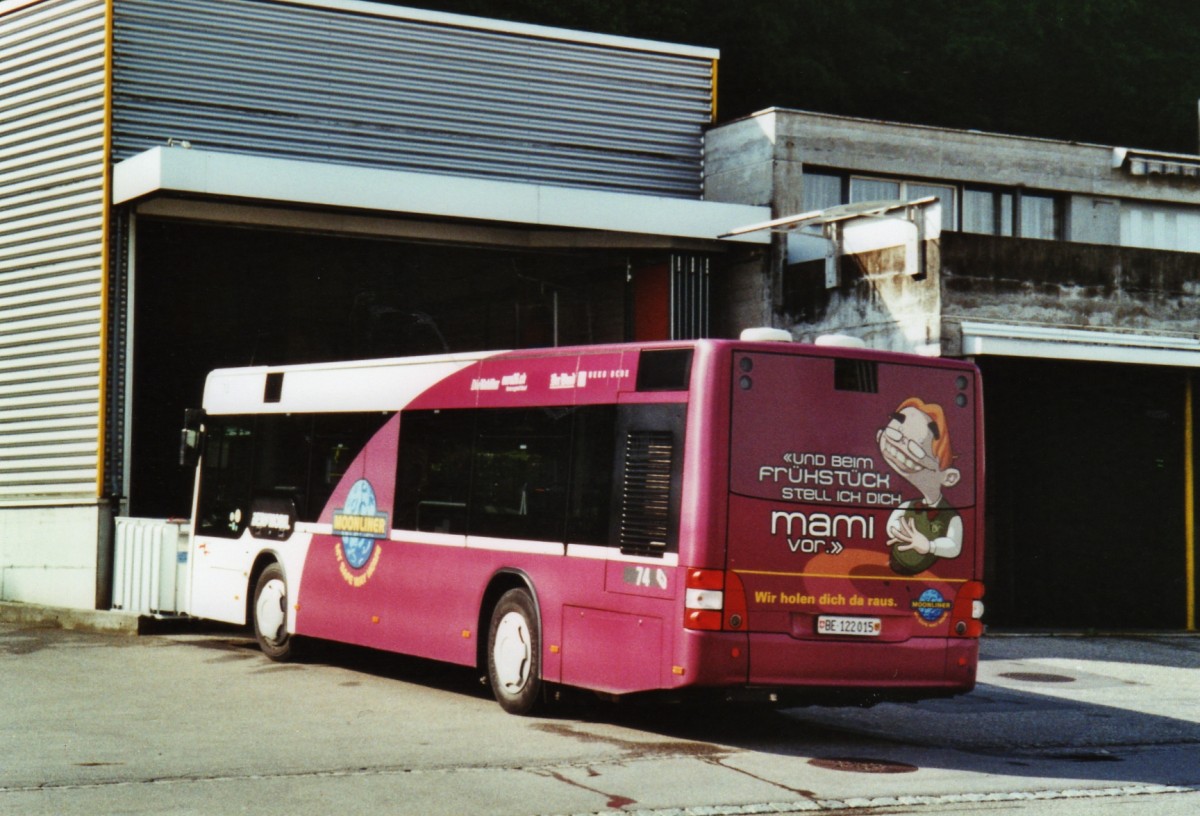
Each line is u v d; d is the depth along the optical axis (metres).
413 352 23.89
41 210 20.95
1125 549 20.56
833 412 10.48
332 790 8.55
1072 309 19.38
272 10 20.94
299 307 24.39
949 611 10.73
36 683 13.33
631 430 10.70
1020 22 40.12
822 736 11.20
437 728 10.90
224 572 15.98
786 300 21.47
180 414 24.73
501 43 22.28
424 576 12.73
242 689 13.00
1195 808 8.64
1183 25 41.31
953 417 10.93
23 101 21.31
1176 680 15.48
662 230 21.12
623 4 34.19
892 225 19.41
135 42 20.20
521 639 11.55
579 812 8.12
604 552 10.76
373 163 21.39
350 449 14.03
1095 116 40.75
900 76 39.53
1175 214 25.11
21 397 21.16
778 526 10.20
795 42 38.59
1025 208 23.97
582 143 22.72
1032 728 12.05
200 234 22.02
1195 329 20.23
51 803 8.10
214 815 7.84
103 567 19.66
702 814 8.16
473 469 12.33
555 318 23.12
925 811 8.42
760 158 22.19
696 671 9.92
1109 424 20.59
